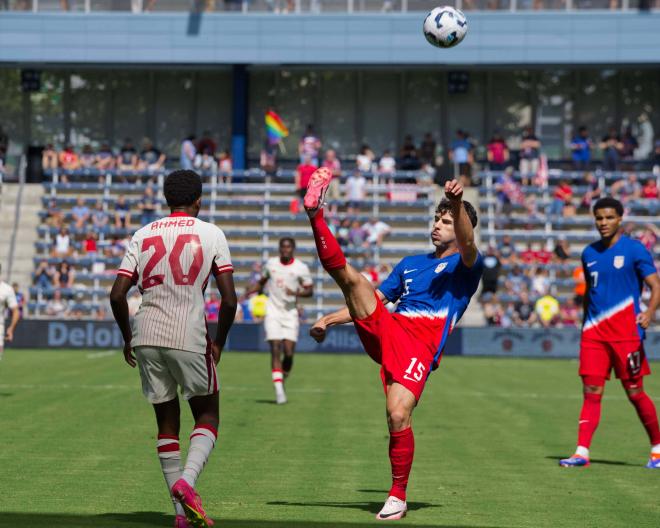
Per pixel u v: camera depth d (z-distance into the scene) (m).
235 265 68.62
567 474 18.92
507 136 78.06
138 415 27.16
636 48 71.69
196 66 74.88
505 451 21.91
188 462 12.70
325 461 19.73
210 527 12.67
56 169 72.81
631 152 74.75
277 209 72.12
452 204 14.08
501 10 72.06
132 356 13.72
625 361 20.38
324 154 78.50
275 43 72.69
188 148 72.19
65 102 78.81
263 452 20.92
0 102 78.62
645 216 70.88
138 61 73.25
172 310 12.99
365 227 68.38
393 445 14.17
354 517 14.12
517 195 70.38
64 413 27.56
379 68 75.75
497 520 14.16
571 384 40.03
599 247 20.95
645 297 62.81
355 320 14.66
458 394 35.56
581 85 77.81
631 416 29.88
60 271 66.00
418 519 14.05
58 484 16.70
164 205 71.50
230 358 52.16
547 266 65.44
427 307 14.73
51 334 57.91
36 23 73.25
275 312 31.42
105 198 71.25
